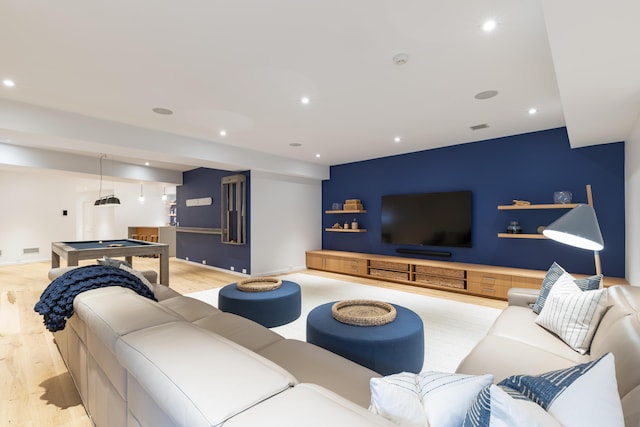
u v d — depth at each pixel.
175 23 1.95
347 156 6.03
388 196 5.86
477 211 4.88
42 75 2.65
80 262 7.96
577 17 1.41
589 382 0.74
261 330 2.04
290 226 6.61
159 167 7.40
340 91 2.98
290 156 6.03
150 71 2.59
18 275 6.20
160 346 1.01
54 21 1.92
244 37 2.11
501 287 4.21
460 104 3.31
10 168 5.52
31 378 2.20
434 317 3.54
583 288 2.07
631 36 1.55
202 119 3.81
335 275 6.09
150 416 0.98
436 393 0.84
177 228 7.91
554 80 2.74
